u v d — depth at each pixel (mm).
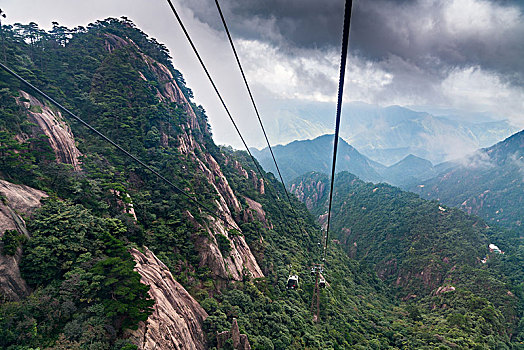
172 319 29156
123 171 51219
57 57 65750
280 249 75375
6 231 23141
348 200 197375
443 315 78875
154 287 30750
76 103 58094
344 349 49312
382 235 146375
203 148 81438
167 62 98750
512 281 96438
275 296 54031
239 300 44750
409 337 61906
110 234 32250
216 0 7793
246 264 57000
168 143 67375
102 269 26141
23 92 42844
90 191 37875
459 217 136250
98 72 68062
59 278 25516
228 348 33375
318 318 54938
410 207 155625
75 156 45219
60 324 22391
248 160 126062
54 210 29484
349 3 4668
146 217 45875
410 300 102688
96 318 22969
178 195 51719
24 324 20141
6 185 28141
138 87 69500
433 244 123062
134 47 82750
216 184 70500
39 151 36344
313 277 69625
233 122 18297
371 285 101938
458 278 99000
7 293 21469
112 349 21641
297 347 41938
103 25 89812
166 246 43750
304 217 114500
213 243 49219
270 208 90875
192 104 104500
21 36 65000
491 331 67875
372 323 66250
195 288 41969
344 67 6117
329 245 112000
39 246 24828
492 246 117750
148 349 23672
